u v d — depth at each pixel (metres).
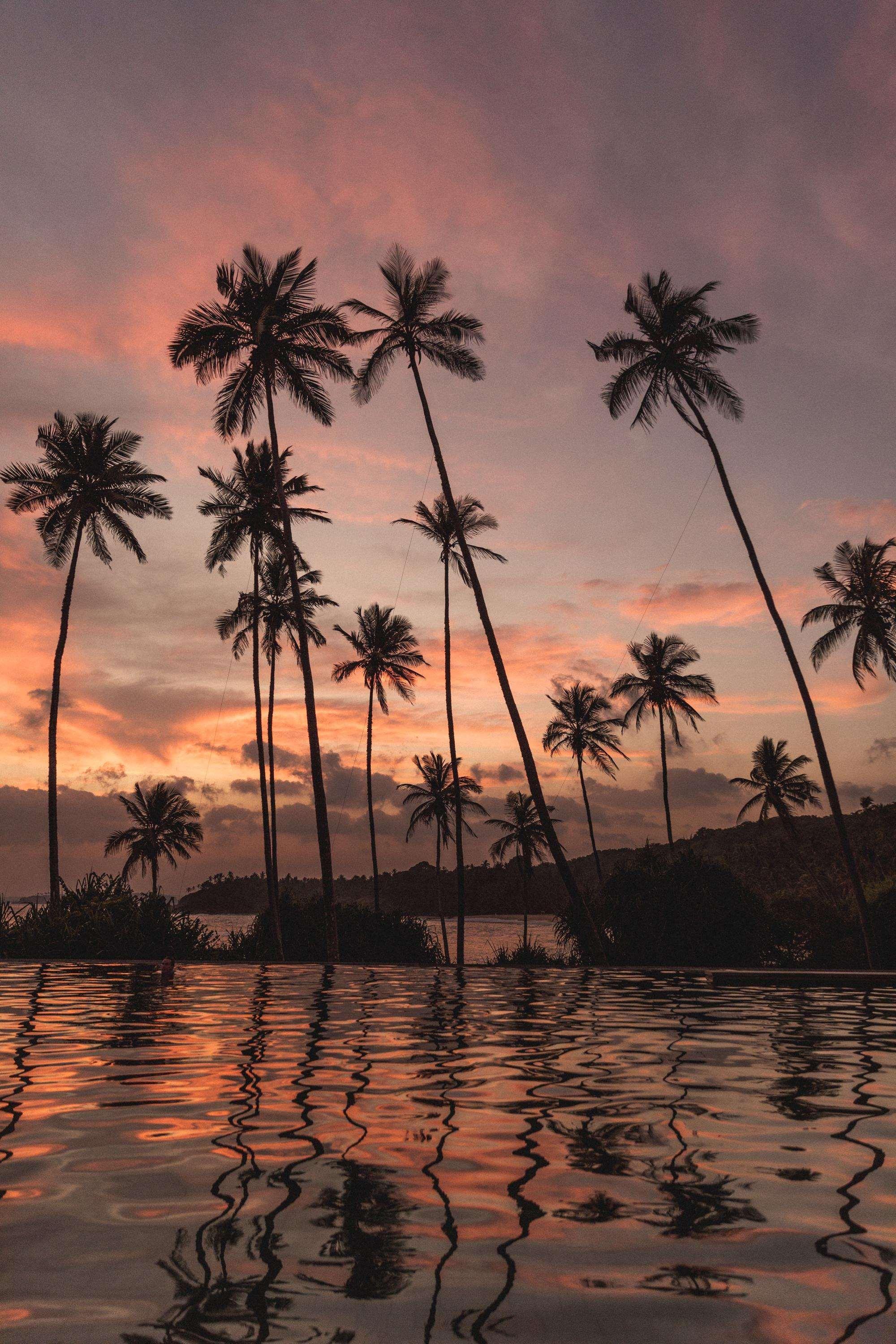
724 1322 2.90
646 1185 4.39
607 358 29.41
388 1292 3.13
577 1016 11.79
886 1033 10.27
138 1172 4.58
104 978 18.34
